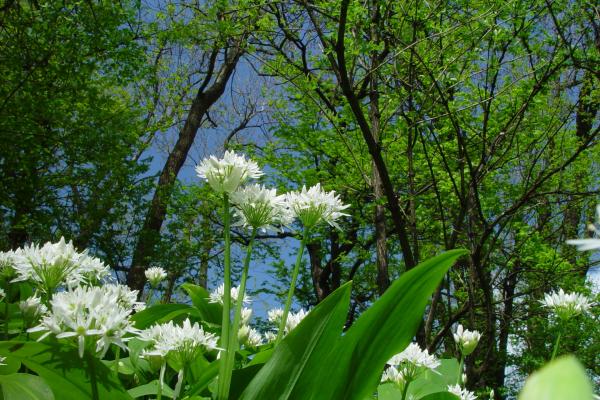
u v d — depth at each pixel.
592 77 7.95
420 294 1.40
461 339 2.56
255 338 2.71
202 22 10.82
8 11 8.81
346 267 14.55
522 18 6.18
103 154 9.85
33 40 8.88
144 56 10.47
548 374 0.16
